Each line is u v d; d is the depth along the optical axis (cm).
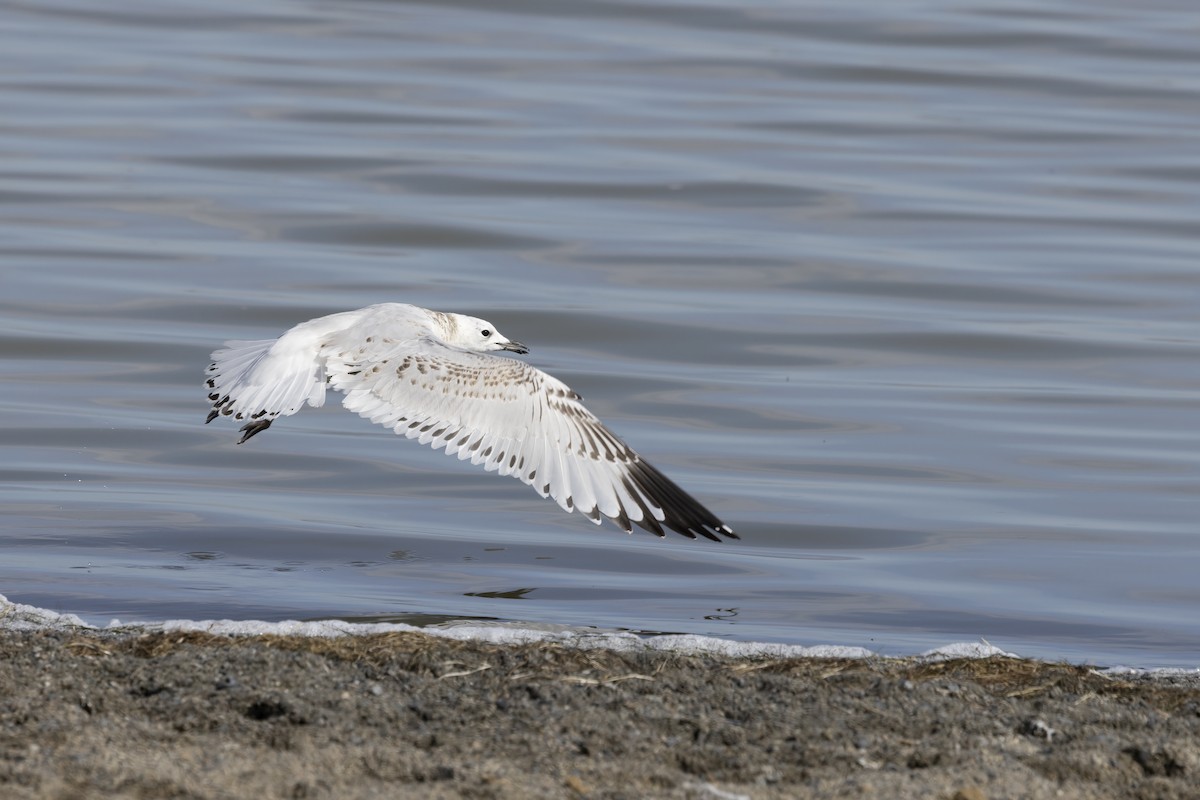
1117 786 737
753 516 1410
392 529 1366
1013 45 3325
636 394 1756
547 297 2047
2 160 2489
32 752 699
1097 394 1780
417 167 2547
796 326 1984
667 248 2245
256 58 3117
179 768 690
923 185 2536
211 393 931
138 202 2353
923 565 1299
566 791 688
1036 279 2161
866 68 3141
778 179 2533
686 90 2994
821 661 938
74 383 1747
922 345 1934
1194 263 2231
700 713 805
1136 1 3719
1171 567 1298
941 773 730
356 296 2020
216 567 1240
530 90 2975
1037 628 1147
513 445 880
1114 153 2712
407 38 3297
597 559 1305
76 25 3300
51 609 1110
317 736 740
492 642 966
